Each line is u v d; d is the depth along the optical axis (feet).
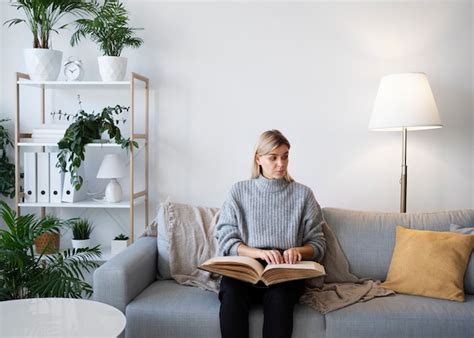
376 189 9.84
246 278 6.38
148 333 6.48
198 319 6.41
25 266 7.36
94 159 10.20
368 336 6.19
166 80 9.97
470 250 7.08
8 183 9.87
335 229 7.93
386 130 9.62
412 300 6.70
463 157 9.71
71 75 9.48
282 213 7.26
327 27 9.72
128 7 9.93
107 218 10.28
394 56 9.68
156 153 10.07
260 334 6.36
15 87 9.17
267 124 9.88
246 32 9.82
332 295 6.89
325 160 9.85
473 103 9.63
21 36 10.14
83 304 6.03
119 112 10.09
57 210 10.27
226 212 7.41
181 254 7.91
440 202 9.79
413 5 9.64
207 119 9.97
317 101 9.80
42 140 9.30
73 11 10.03
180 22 9.90
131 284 6.73
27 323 5.36
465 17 9.58
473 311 6.31
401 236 7.52
